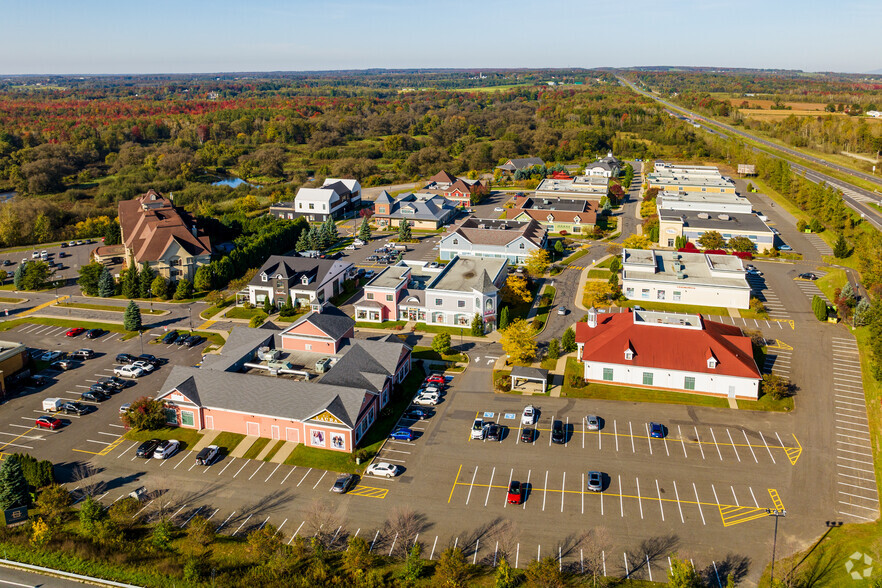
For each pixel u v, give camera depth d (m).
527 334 96.88
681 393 88.75
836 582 55.78
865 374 93.00
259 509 65.69
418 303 115.88
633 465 72.50
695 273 125.38
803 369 94.88
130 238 143.88
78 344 108.00
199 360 101.50
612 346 92.25
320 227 170.25
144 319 119.69
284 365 86.88
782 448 75.56
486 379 93.88
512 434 79.12
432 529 62.56
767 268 141.88
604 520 63.66
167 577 56.84
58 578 57.59
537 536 61.47
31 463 68.94
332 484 69.81
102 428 81.31
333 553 59.47
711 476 70.44
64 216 195.00
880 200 194.75
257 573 56.72
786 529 62.31
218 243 164.25
